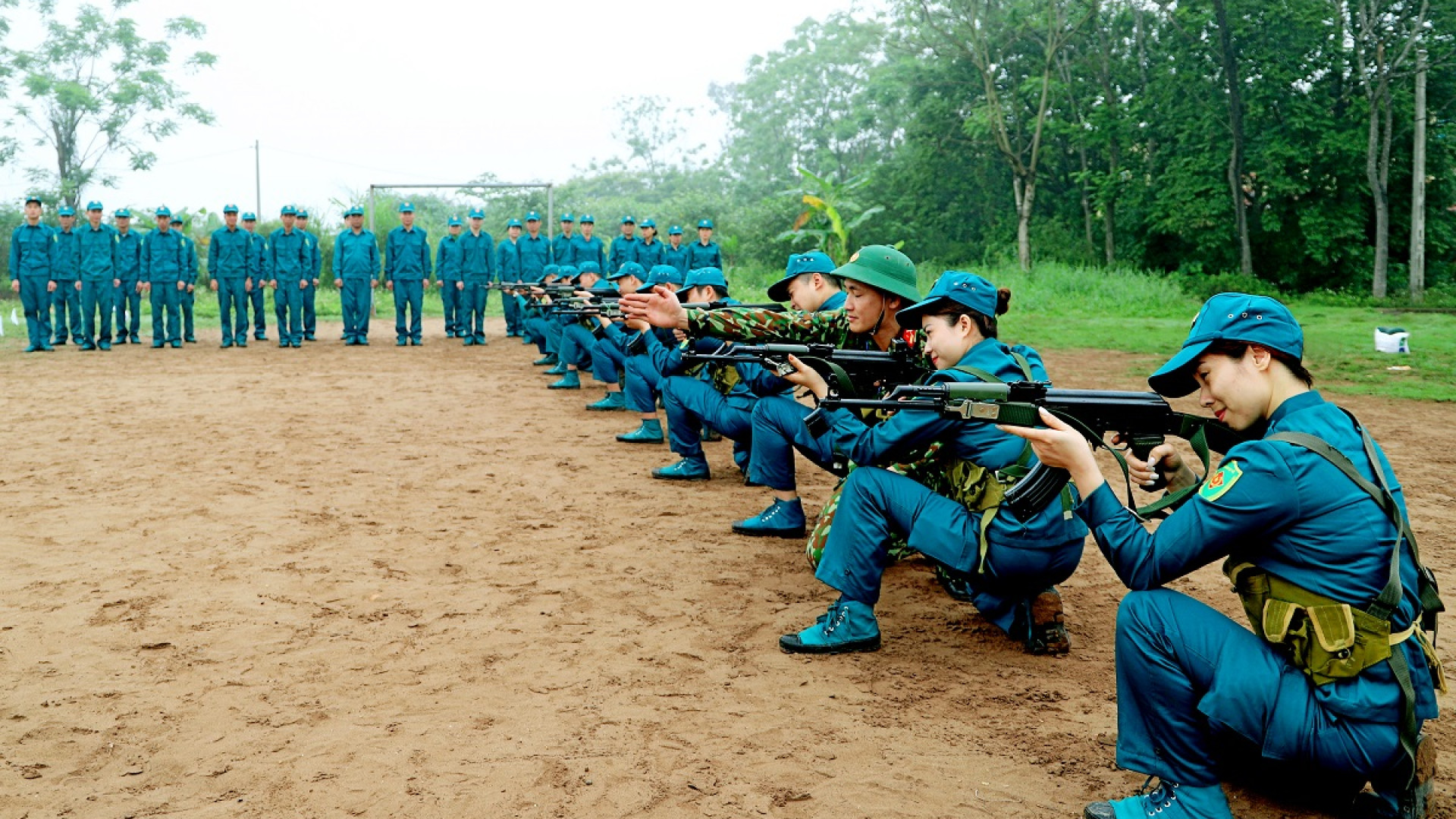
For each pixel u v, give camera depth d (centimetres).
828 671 404
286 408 1091
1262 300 274
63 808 298
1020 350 435
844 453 430
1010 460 397
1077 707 373
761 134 6281
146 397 1170
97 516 635
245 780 314
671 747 336
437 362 1572
